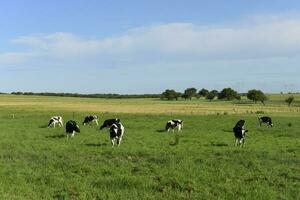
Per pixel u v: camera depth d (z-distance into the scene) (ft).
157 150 101.09
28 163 83.20
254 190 61.87
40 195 58.95
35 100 540.11
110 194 59.77
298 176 71.46
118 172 74.23
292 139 128.36
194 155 93.15
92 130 152.35
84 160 86.33
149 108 349.00
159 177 69.72
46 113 251.19
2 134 135.74
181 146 109.19
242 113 263.08
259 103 535.19
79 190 61.98
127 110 307.58
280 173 73.82
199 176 70.54
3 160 86.53
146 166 79.77
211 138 127.75
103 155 94.27
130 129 154.30
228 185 64.80
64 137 129.70
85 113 255.09
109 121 146.72
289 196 59.47
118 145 110.11
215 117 216.74
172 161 83.87
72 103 453.17
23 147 107.45
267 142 120.26
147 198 58.08
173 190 62.64
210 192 61.72
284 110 321.93
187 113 259.60
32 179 69.05
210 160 85.15
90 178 70.03
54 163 82.48
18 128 157.48
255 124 180.24
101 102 506.07
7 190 60.75
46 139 124.36
